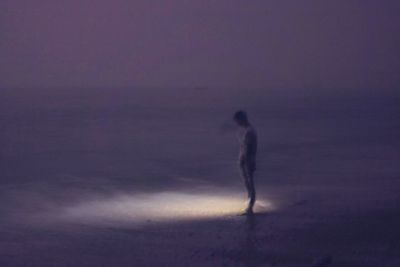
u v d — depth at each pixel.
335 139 31.89
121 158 23.64
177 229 10.77
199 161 22.61
